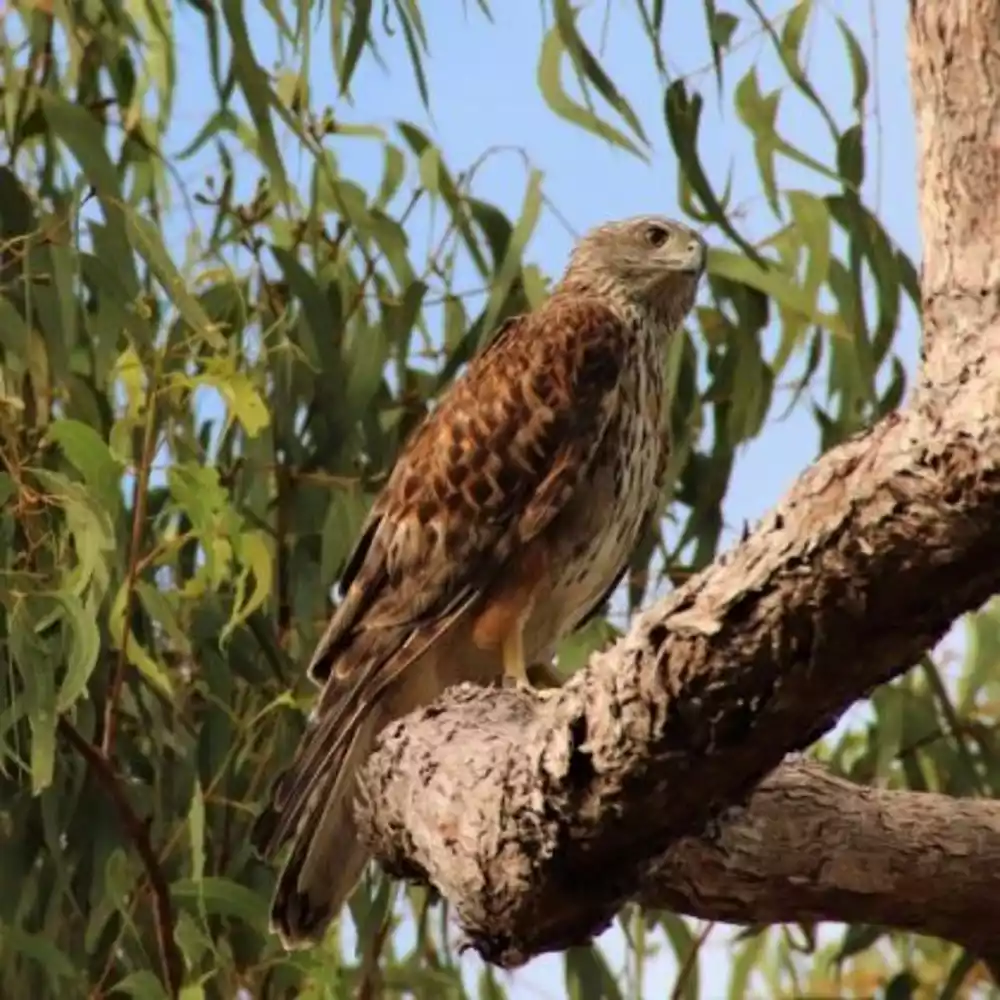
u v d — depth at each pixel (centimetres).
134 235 973
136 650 940
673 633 500
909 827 694
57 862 973
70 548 987
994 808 702
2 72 1070
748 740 509
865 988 1305
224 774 1048
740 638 487
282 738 1047
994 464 426
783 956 1218
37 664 884
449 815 624
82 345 1034
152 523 1014
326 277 1103
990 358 438
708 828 641
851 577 461
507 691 722
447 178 1123
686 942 1115
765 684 492
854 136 1098
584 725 543
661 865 633
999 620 1138
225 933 1009
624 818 549
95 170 979
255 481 1060
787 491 477
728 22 1055
